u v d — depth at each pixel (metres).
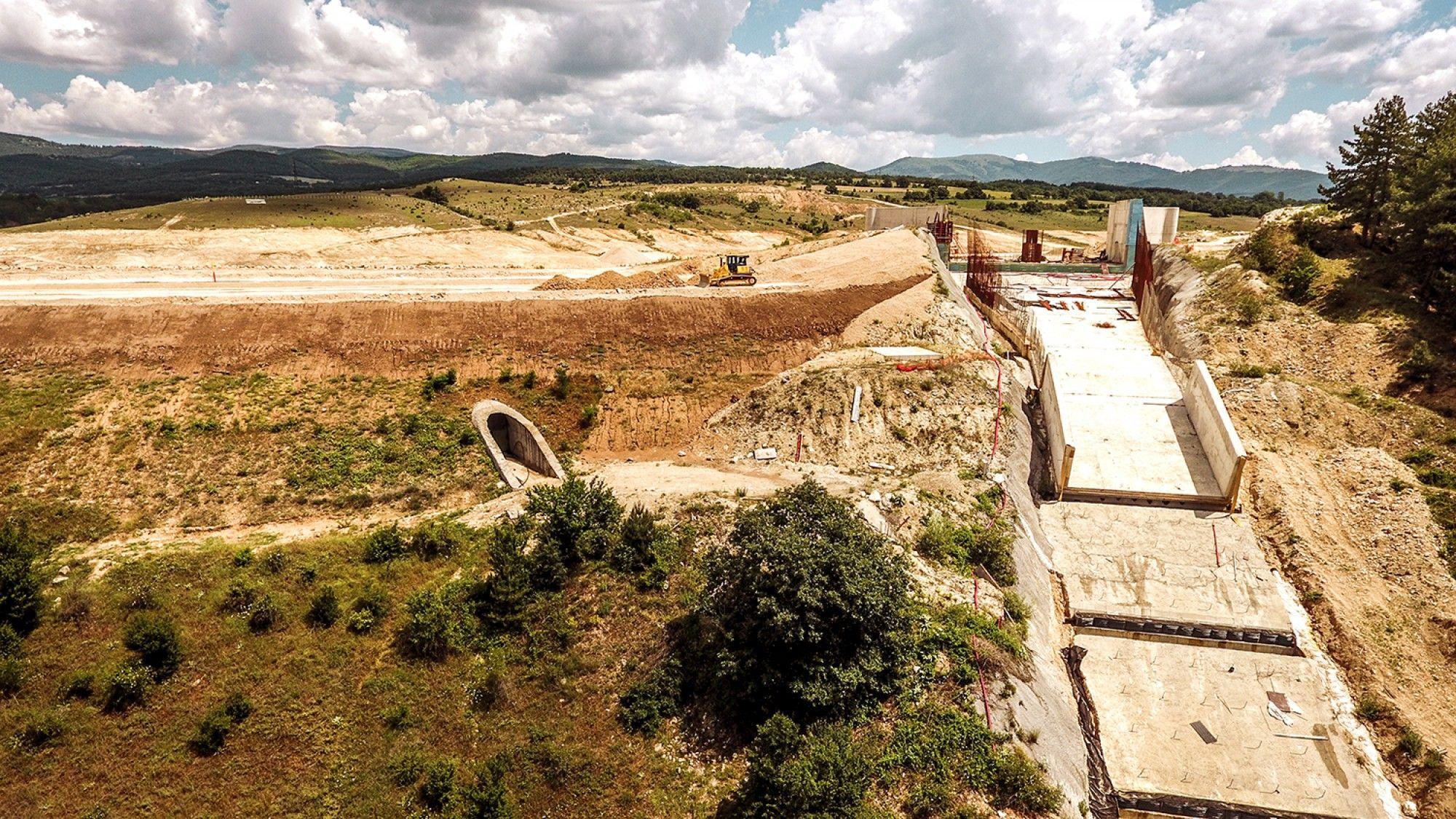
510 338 46.34
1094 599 34.53
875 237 71.81
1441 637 30.83
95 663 23.20
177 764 20.83
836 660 23.11
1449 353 43.94
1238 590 34.47
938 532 32.50
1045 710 26.03
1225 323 52.03
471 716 23.39
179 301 43.69
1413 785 26.33
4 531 25.03
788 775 19.28
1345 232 58.06
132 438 35.22
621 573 28.64
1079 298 66.00
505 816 20.31
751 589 23.50
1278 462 40.59
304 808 20.36
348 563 29.16
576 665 25.09
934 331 54.34
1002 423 44.03
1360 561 34.59
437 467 37.38
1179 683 30.45
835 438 41.91
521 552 29.23
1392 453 40.03
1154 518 38.84
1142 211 71.31
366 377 41.81
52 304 42.03
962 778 21.50
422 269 66.19
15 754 20.31
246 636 25.00
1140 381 49.44
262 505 33.59
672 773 22.00
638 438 43.34
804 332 51.75
